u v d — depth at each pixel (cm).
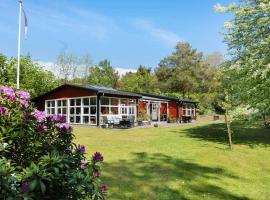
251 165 1054
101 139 1647
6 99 397
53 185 323
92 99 2655
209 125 2767
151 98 3303
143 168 927
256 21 1600
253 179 865
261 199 692
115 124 2533
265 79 1543
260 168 1015
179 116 3756
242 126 2561
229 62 1800
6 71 3128
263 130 2266
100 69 6412
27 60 3491
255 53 1549
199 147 1400
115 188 708
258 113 1570
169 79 6044
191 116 3828
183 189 729
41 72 3653
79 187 331
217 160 1103
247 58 1602
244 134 2011
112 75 6500
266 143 1586
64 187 332
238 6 1669
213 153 1243
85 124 2680
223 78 1875
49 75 3775
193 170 930
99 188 371
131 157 1103
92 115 2638
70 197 338
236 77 1731
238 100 1669
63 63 5378
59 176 321
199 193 708
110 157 1098
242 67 1598
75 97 2770
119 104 2808
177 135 1883
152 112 3428
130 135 1856
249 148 1417
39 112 431
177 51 6588
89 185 341
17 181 297
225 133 2047
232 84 1734
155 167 946
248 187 782
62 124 438
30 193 284
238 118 1594
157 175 847
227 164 1045
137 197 652
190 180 812
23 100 418
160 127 2512
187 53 6525
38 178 291
